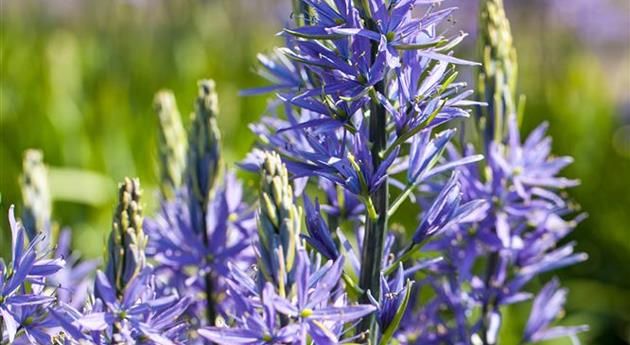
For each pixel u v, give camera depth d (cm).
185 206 119
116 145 285
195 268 117
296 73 110
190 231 115
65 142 281
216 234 115
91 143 282
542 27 358
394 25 98
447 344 118
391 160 99
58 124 283
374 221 101
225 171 118
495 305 120
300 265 95
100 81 313
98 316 98
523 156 120
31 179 124
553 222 120
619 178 321
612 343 282
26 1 362
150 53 341
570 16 385
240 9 372
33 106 284
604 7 408
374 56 99
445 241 118
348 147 103
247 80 340
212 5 355
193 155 117
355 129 99
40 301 100
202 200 117
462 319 118
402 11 98
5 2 361
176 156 131
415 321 118
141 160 286
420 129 98
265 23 379
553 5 362
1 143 271
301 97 99
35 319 101
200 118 117
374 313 101
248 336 94
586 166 319
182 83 323
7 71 306
